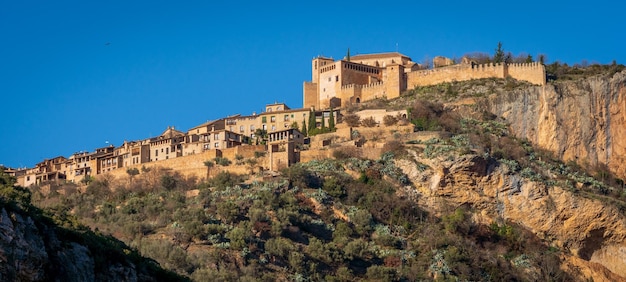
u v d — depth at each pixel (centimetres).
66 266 10775
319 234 19338
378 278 17938
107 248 11844
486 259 19388
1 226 9988
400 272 18325
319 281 17562
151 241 17350
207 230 18150
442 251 19200
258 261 17550
